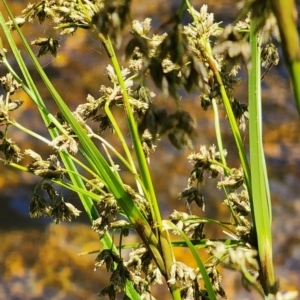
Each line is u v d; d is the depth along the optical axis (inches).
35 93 52.1
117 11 39.9
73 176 53.5
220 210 215.8
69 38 232.2
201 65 40.8
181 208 228.4
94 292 238.5
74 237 244.7
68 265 241.6
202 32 48.3
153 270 49.2
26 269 241.1
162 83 40.8
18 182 244.5
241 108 50.8
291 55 39.7
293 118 248.2
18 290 238.1
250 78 46.7
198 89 40.8
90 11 49.7
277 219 237.9
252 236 47.6
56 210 51.1
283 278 226.5
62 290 238.7
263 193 46.4
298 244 234.7
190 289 48.1
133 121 48.2
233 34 41.0
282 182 243.4
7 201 246.5
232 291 201.0
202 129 215.6
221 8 213.8
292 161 244.2
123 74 50.9
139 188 51.0
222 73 49.9
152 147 50.5
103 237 51.9
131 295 51.5
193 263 199.0
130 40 41.1
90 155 48.0
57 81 235.6
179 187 231.9
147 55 41.0
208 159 51.6
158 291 200.4
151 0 227.6
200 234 50.6
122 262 49.7
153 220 48.5
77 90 237.0
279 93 247.9
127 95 48.8
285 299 42.4
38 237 244.7
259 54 47.5
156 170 232.7
